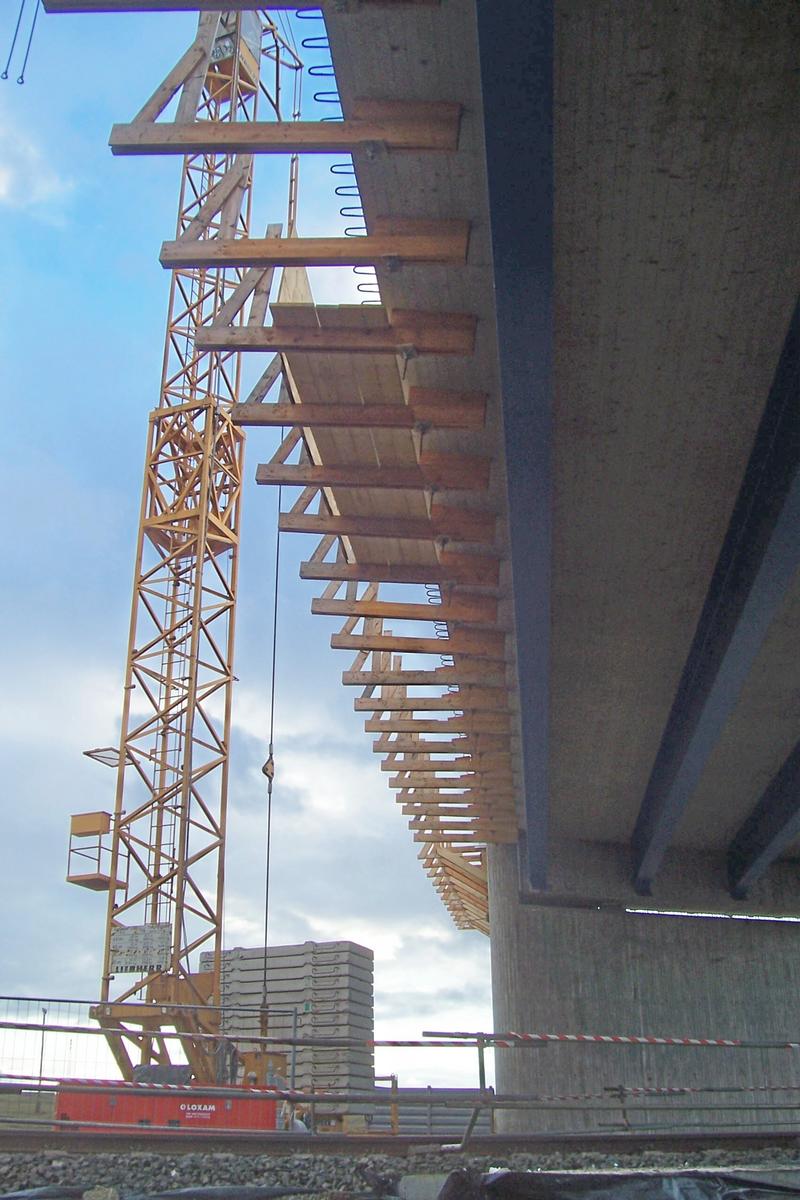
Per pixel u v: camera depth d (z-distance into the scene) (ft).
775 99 32.96
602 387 45.32
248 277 52.42
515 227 33.01
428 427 54.24
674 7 30.40
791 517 45.24
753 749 81.20
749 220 37.19
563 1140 47.73
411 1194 34.55
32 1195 32.24
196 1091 45.34
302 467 60.95
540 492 45.24
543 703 63.67
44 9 34.50
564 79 32.73
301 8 34.55
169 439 151.94
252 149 40.09
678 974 104.37
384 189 42.50
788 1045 55.67
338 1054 133.18
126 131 40.24
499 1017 107.45
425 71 37.58
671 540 56.13
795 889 105.50
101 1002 51.83
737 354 43.24
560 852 105.40
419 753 93.76
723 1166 40.73
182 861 133.59
